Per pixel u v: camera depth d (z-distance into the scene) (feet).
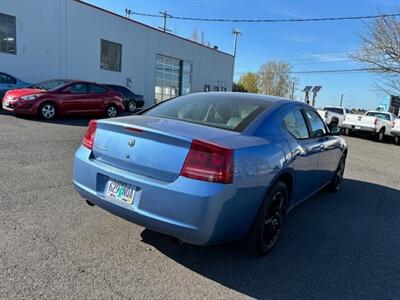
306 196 15.64
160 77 83.92
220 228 9.60
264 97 14.16
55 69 59.16
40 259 10.14
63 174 18.35
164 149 9.84
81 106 42.09
